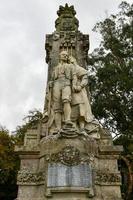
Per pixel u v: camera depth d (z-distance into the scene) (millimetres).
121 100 20703
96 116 21031
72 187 9547
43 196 9719
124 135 19734
